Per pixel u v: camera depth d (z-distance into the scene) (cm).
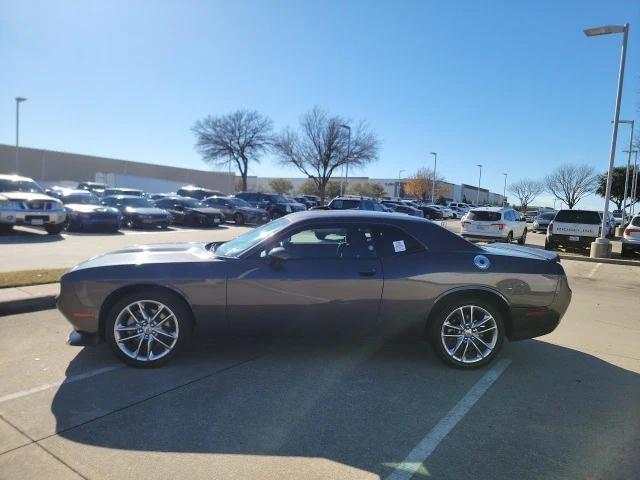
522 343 575
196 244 559
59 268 905
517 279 472
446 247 480
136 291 450
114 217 1747
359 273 458
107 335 446
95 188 3444
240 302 449
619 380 462
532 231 3559
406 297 461
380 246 474
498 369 483
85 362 464
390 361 492
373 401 399
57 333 548
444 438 342
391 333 473
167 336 453
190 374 442
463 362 473
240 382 427
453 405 396
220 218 2344
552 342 585
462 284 465
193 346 514
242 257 460
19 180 1609
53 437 327
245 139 5075
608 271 1307
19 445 316
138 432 336
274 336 468
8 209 1434
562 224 1827
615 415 385
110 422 349
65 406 372
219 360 479
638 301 880
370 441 335
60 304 447
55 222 1523
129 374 439
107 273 442
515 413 385
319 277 453
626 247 1559
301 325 462
